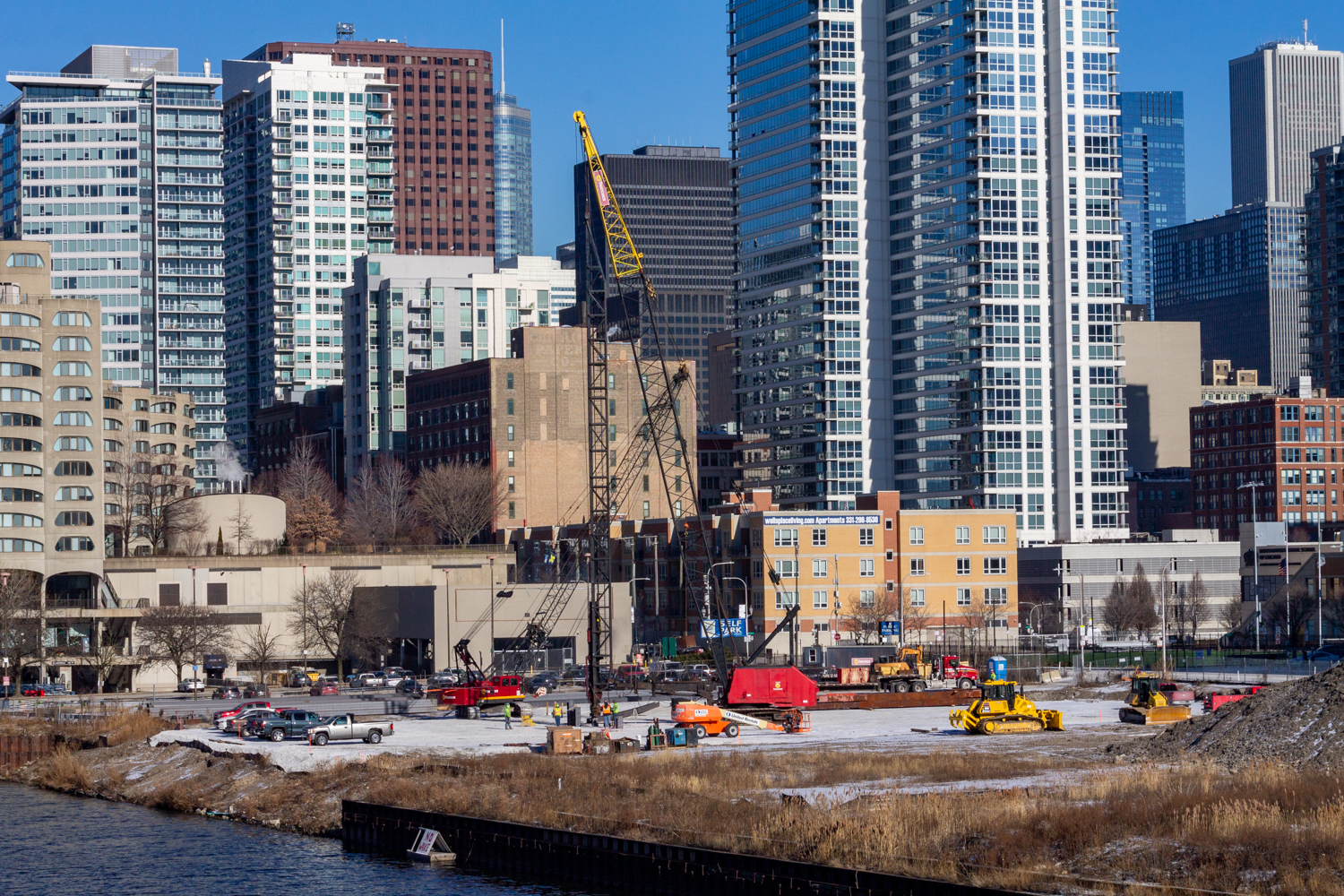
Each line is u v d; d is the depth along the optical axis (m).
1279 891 73.69
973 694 181.00
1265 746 106.06
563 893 97.06
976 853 84.75
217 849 112.31
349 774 124.88
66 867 106.75
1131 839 82.62
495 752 132.38
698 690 189.25
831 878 84.31
